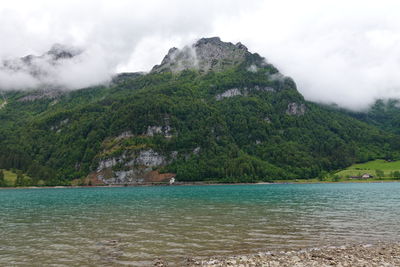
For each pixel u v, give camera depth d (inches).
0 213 2474.2
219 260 1082.7
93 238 1457.9
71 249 1264.8
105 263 1073.5
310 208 2518.5
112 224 1838.1
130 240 1403.8
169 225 1764.3
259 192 5009.8
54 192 6314.0
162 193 5182.1
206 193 4940.9
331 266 999.6
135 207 2792.8
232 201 3275.1
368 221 1846.7
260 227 1672.0
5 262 1107.9
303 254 1143.0
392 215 2087.8
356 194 4158.5
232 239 1397.6
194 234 1512.1
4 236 1530.5
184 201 3373.5
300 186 7352.4
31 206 3065.9
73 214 2348.7
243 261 1061.1
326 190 5324.8
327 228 1635.1
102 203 3314.5
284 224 1759.4
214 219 1964.8
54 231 1647.4
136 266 1037.2
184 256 1146.0
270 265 1013.8
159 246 1291.8
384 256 1107.3
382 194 4114.2
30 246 1323.8
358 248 1224.8
